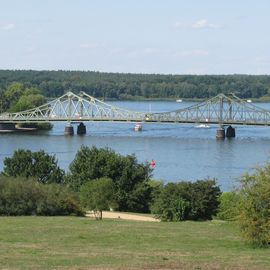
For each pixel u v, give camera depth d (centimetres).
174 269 4847
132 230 7612
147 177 12481
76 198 10506
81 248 6128
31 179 11075
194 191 10175
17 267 4900
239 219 6375
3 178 10550
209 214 10175
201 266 5006
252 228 6281
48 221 8650
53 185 10819
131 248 6188
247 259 5469
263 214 6300
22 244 6362
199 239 6856
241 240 6738
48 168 13212
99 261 5247
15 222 8419
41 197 10194
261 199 6297
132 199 11819
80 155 12838
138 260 5325
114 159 12312
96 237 6956
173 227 8044
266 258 5559
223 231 7562
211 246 6375
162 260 5331
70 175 13012
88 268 4866
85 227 7888
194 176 17412
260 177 6525
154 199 11425
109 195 9881
